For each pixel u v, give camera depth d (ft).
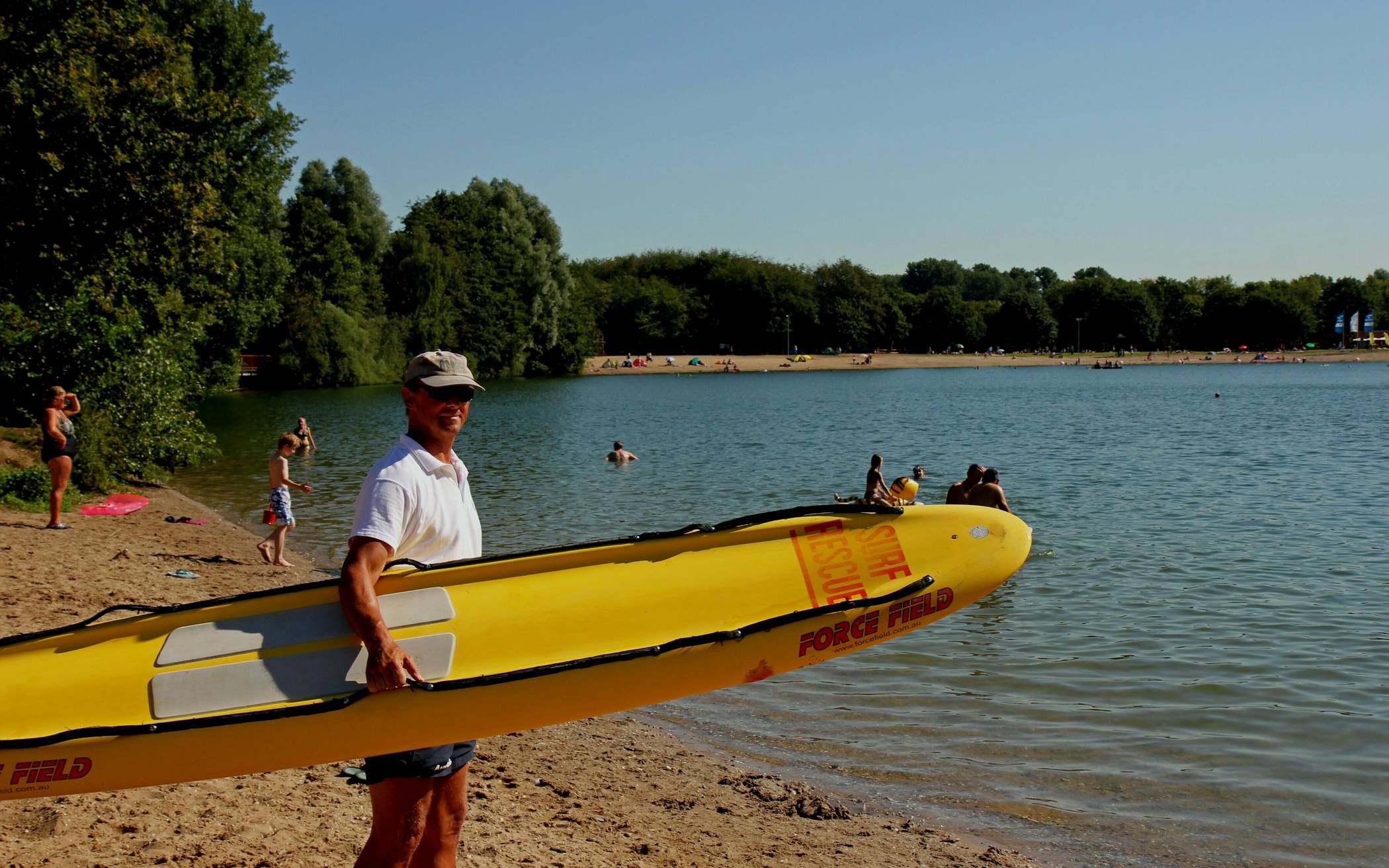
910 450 98.84
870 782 20.57
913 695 25.99
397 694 11.18
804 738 23.09
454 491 11.59
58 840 14.17
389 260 245.24
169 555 39.99
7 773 10.50
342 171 240.53
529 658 12.10
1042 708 25.03
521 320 281.95
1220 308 444.14
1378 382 242.78
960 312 453.99
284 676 11.23
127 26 74.18
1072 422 133.18
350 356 211.00
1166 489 68.23
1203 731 23.31
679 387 253.44
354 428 119.24
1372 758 21.66
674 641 12.80
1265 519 54.90
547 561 13.05
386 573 11.98
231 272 84.02
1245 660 28.81
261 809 16.03
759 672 13.57
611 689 12.46
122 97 69.72
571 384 261.44
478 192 293.23
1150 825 18.57
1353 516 55.62
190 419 74.64
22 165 67.56
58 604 28.48
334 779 17.94
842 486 71.92
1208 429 119.75
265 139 121.60
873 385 259.80
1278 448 96.73
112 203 69.21
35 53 68.95
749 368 365.81
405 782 10.75
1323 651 29.78
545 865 15.43
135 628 11.65
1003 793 20.02
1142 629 32.19
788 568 14.14
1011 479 74.43
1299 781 20.54
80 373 64.23
